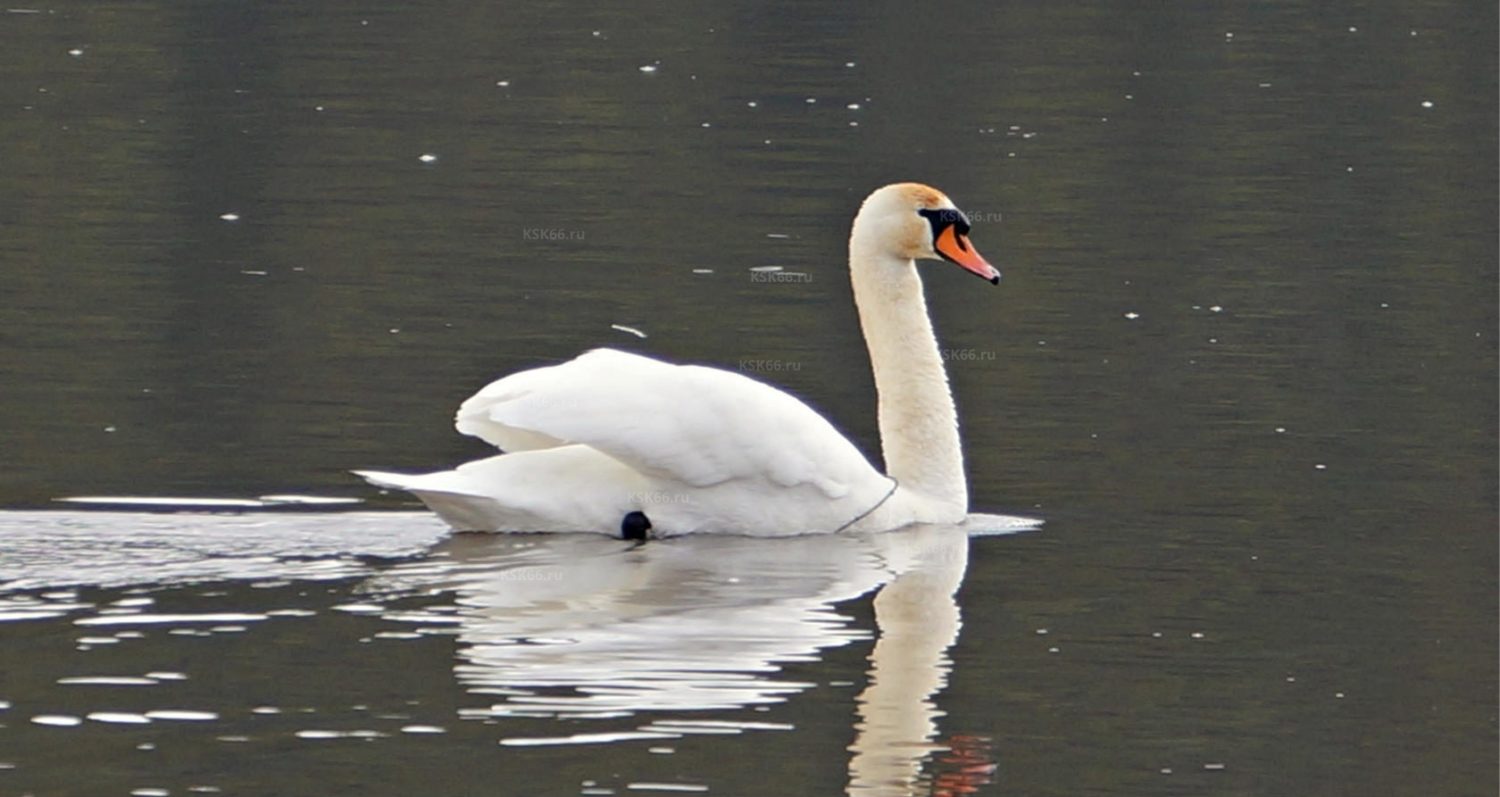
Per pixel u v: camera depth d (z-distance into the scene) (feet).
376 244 77.20
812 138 98.58
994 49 122.01
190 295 68.74
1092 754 32.17
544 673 34.73
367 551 41.81
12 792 29.50
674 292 70.64
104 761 30.63
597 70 115.65
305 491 47.26
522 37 125.29
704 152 95.45
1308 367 61.72
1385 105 107.55
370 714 32.65
